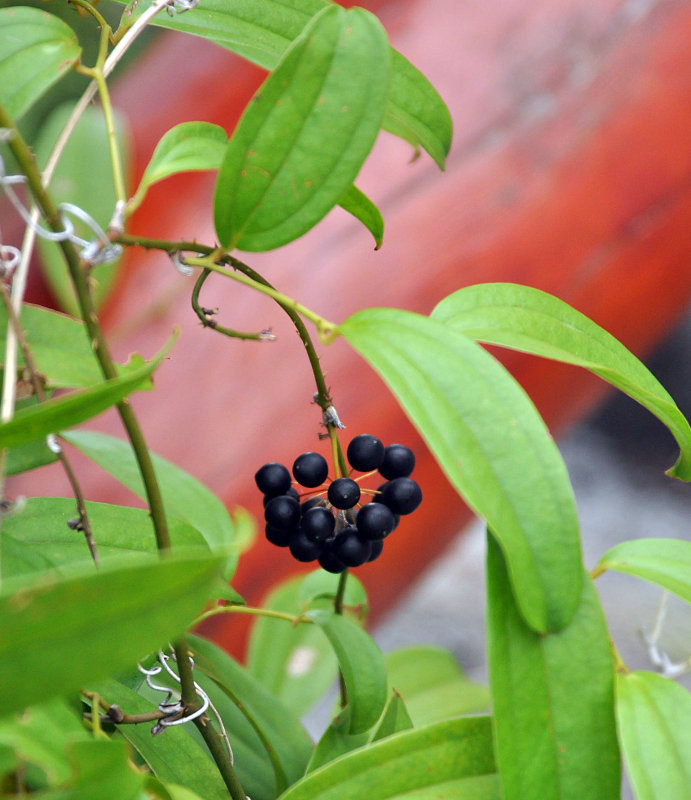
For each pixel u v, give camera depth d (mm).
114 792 543
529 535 575
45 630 527
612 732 588
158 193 891
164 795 571
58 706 556
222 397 851
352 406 861
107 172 728
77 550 634
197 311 616
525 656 590
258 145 590
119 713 615
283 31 647
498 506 575
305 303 865
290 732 709
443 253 882
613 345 631
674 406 619
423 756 600
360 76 591
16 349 598
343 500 626
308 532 630
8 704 530
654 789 581
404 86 647
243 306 867
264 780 694
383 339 585
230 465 847
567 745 586
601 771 586
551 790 583
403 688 812
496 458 577
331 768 597
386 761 599
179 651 612
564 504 577
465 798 596
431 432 574
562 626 579
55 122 732
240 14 645
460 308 622
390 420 875
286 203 593
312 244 880
